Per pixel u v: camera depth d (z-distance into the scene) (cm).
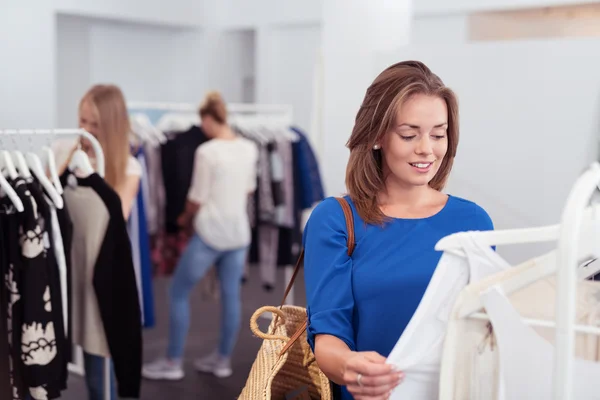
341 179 408
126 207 311
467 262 130
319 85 414
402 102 145
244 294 563
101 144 301
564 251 110
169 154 467
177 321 386
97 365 304
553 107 316
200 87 805
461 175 340
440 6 652
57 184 259
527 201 325
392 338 148
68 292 266
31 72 632
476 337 128
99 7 682
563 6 605
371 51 394
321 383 157
